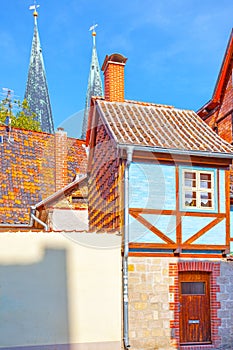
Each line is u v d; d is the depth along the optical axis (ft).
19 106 97.45
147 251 39.01
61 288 35.37
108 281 36.81
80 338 35.29
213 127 58.80
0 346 33.14
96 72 177.37
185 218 40.40
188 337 39.58
